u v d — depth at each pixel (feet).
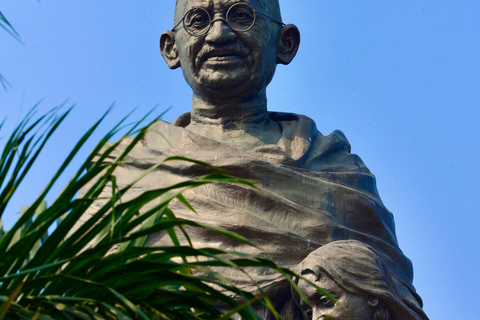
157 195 19.29
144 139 39.96
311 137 40.09
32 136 19.61
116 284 19.04
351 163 39.81
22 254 19.02
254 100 40.60
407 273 37.29
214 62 39.27
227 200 35.99
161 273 18.88
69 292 18.94
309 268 32.94
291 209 35.83
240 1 39.60
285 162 37.73
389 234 37.76
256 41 39.50
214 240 34.60
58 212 18.90
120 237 18.19
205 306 19.36
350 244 33.91
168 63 42.32
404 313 33.24
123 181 37.29
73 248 19.17
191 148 38.01
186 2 40.73
